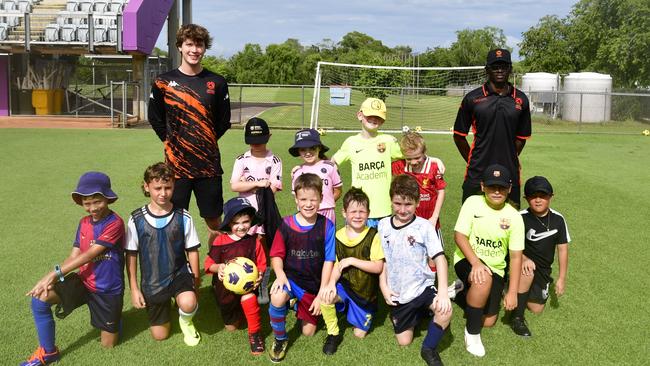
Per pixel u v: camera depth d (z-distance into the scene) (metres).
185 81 4.35
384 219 3.81
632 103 23.23
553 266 5.15
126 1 21.95
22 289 4.39
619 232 6.28
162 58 23.97
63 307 3.38
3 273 4.73
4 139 14.16
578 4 29.25
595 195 8.20
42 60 21.58
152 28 20.03
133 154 11.76
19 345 3.52
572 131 19.00
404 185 3.61
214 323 3.93
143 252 3.55
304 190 3.60
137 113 20.31
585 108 22.69
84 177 3.44
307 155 4.40
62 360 3.36
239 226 3.73
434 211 4.54
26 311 4.00
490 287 3.59
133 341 3.62
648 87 26.06
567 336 3.75
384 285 3.64
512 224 3.73
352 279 3.66
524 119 4.47
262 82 57.12
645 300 4.36
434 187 4.55
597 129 19.97
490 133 4.38
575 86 22.88
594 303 4.30
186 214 3.66
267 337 3.74
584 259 5.34
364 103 4.60
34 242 5.61
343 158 4.64
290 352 3.52
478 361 3.42
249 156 4.61
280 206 7.07
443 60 67.06
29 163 10.42
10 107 21.25
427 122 22.31
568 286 4.65
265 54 58.03
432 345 3.38
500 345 3.63
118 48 18.73
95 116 21.44
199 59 4.38
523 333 3.76
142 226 3.54
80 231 3.51
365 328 3.71
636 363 3.40
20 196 7.67
